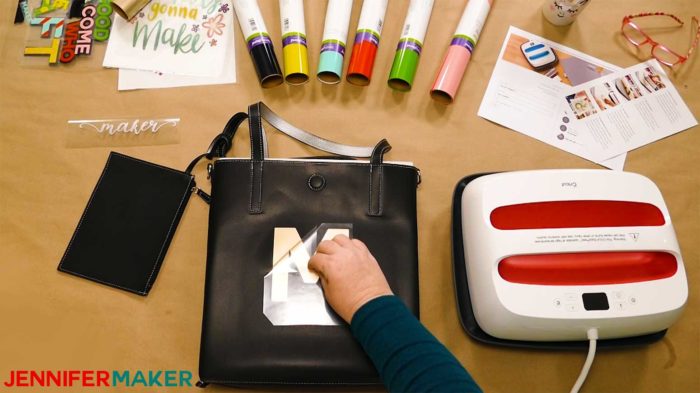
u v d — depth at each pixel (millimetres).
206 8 880
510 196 667
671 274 651
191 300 744
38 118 823
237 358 656
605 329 645
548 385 718
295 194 709
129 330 728
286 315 665
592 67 881
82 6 874
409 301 689
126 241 756
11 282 744
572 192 668
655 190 679
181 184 782
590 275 646
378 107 850
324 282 654
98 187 772
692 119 860
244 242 690
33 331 723
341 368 656
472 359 727
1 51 854
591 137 844
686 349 741
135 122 824
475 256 666
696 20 913
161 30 867
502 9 905
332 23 826
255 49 822
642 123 854
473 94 859
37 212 778
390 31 885
